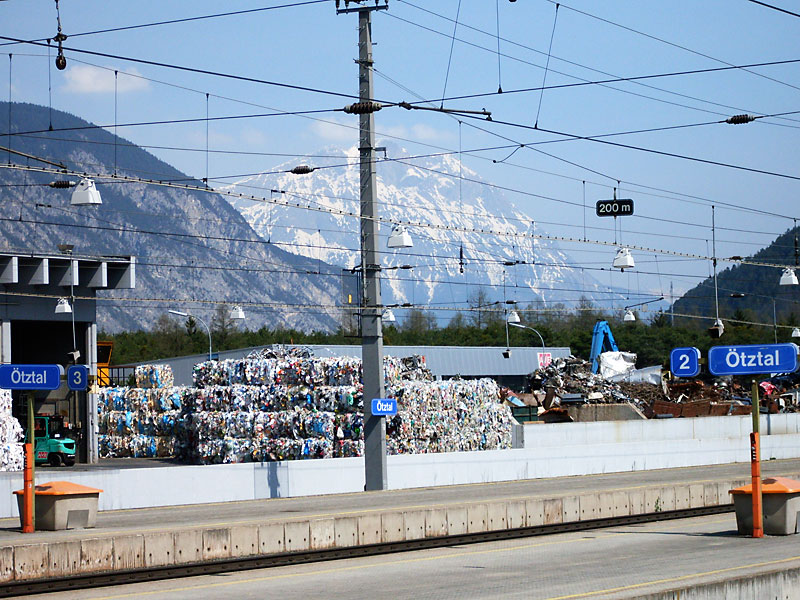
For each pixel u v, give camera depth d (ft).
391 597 51.24
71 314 175.11
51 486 80.48
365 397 127.95
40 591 56.75
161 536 65.67
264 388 167.73
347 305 126.11
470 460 145.79
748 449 192.44
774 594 50.60
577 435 187.73
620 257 131.75
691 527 86.43
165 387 205.05
